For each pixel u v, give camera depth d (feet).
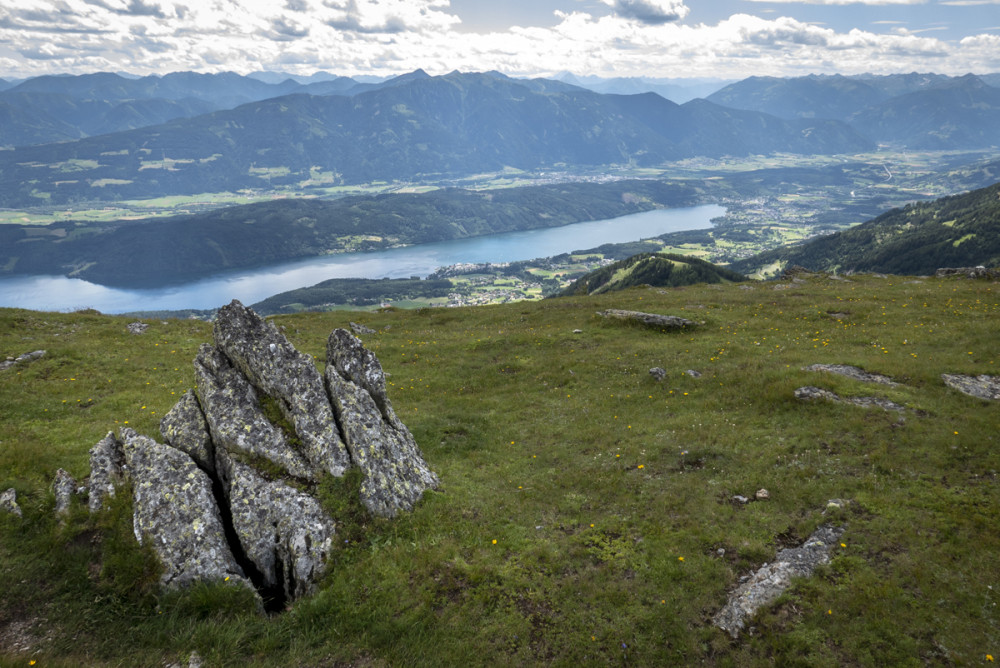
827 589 44.42
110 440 56.85
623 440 77.51
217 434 56.80
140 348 121.80
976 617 40.70
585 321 151.94
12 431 72.28
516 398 101.19
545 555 51.60
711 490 61.57
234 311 66.28
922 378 82.43
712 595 45.93
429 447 79.10
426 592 46.65
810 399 78.95
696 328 134.00
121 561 45.57
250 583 46.70
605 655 41.32
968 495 54.24
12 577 44.50
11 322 128.36
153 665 40.24
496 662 40.91
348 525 52.49
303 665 41.04
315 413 60.18
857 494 56.08
